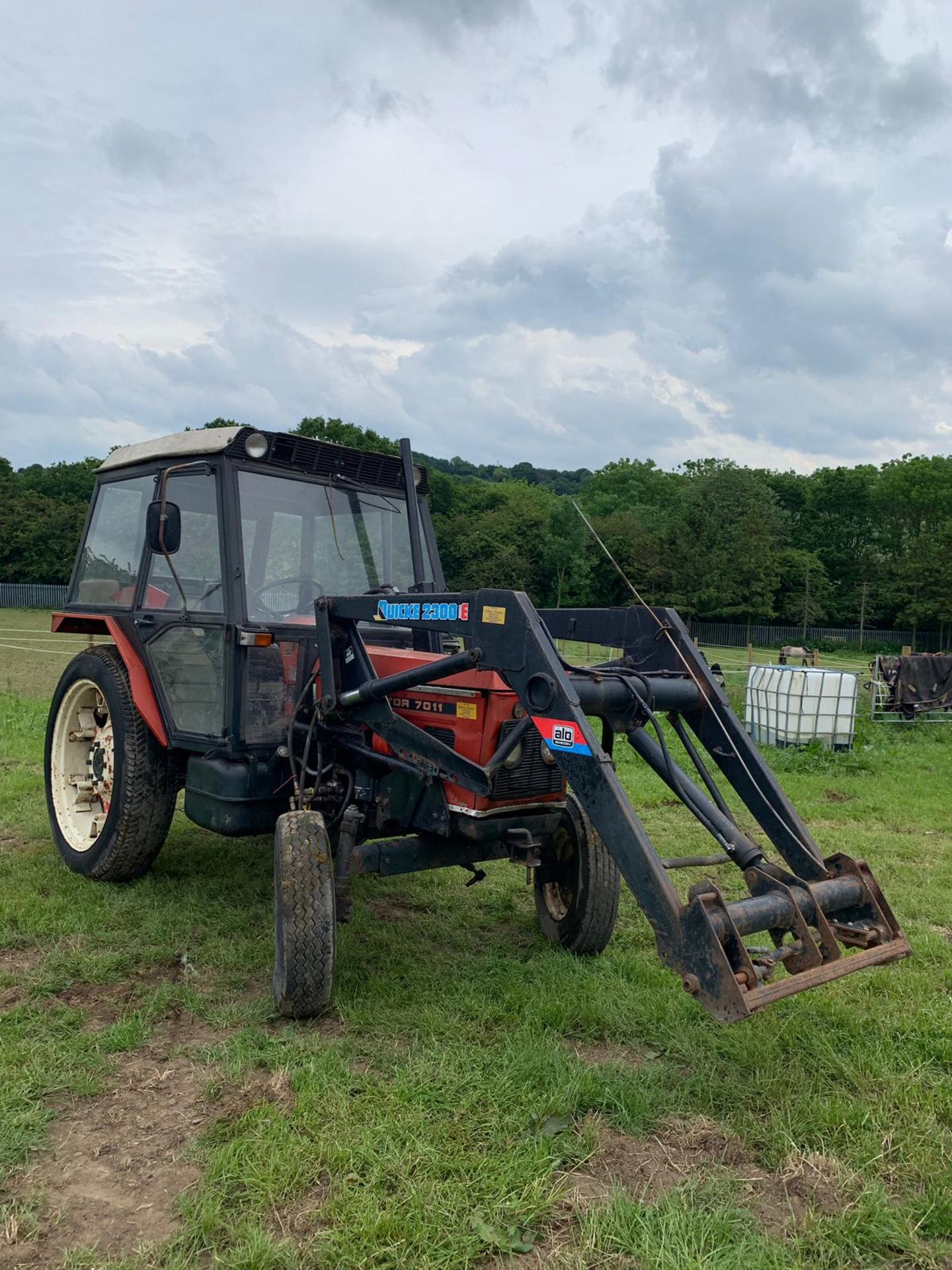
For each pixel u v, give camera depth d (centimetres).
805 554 6044
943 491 6506
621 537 5222
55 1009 357
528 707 338
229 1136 277
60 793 543
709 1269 226
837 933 328
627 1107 298
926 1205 254
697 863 336
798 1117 294
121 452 538
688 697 376
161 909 462
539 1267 229
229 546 432
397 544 505
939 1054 340
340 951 423
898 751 1195
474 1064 319
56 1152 270
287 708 438
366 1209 242
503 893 522
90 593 542
